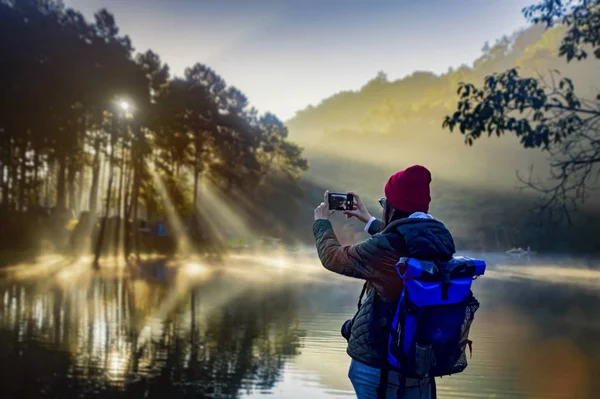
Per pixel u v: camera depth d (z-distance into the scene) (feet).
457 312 8.85
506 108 28.19
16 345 36.19
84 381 28.35
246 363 31.55
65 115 154.51
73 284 77.36
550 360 31.68
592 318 48.42
